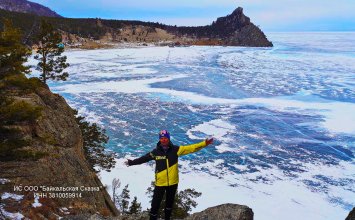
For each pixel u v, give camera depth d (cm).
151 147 5162
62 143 1902
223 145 5325
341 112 7488
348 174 4347
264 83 11094
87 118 6625
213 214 718
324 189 3916
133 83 10588
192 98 8712
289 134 5931
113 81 10856
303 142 5534
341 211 3459
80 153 2120
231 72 13412
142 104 7912
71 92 9044
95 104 7794
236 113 7325
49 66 3622
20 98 1864
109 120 6550
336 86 10644
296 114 7294
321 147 5312
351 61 17975
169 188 690
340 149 5247
